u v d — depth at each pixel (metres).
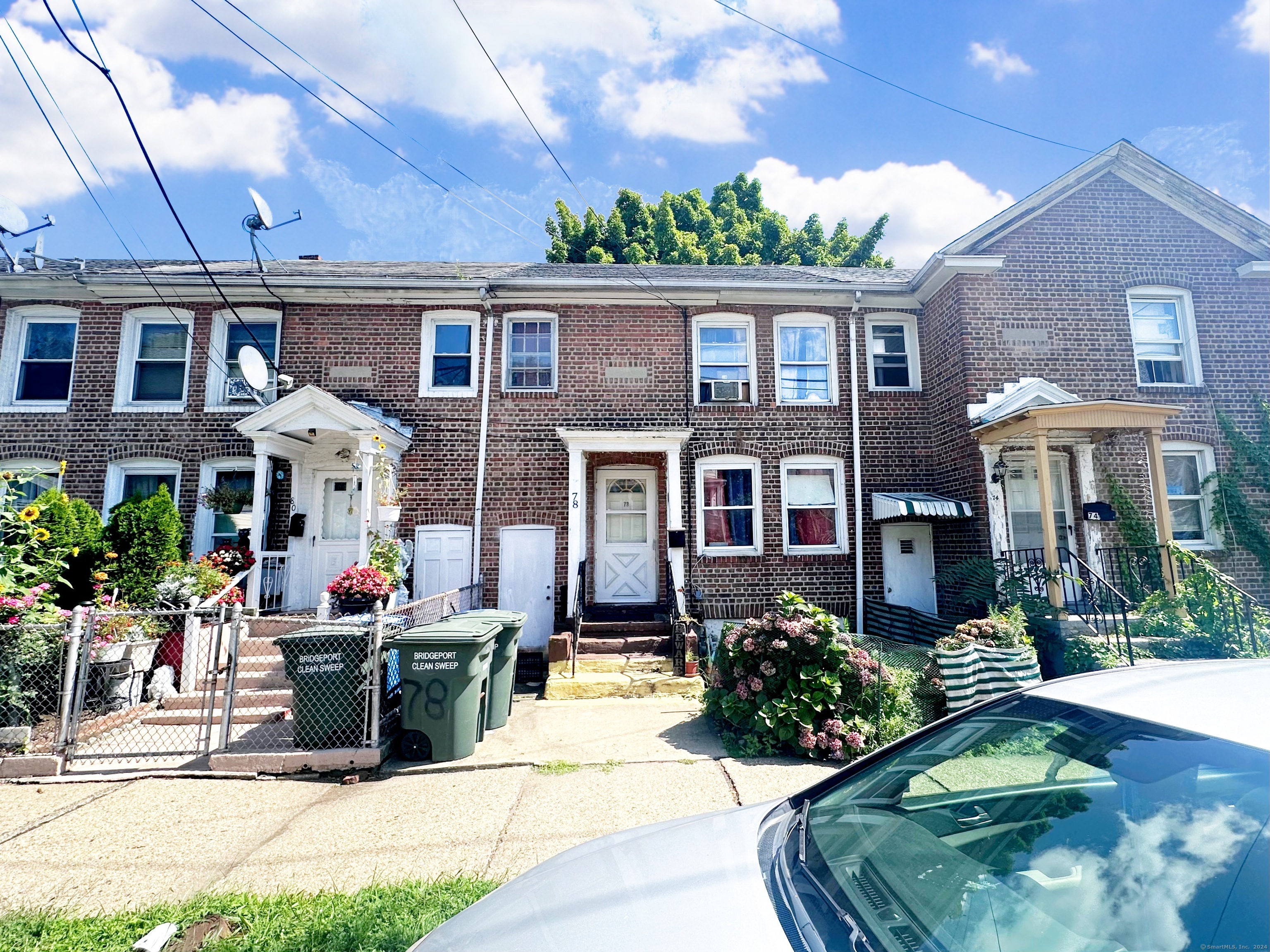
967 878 1.86
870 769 2.51
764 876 2.02
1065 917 1.62
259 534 9.47
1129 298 10.96
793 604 6.55
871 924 1.71
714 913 1.83
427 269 12.31
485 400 10.95
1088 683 2.39
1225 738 1.84
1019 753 2.17
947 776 2.25
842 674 6.21
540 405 11.12
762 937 1.71
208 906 3.42
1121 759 1.94
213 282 9.81
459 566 10.64
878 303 11.72
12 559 6.54
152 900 3.57
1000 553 9.82
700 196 29.92
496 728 6.93
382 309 11.20
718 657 6.88
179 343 11.08
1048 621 8.43
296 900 3.48
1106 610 9.16
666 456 10.52
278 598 10.20
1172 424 10.55
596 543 11.23
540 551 10.80
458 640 6.03
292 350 10.98
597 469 11.41
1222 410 10.67
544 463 10.98
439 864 3.95
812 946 1.65
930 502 10.52
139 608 7.88
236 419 10.68
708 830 2.39
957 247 10.70
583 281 11.11
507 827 4.49
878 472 11.34
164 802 5.05
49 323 11.05
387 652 6.27
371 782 5.50
